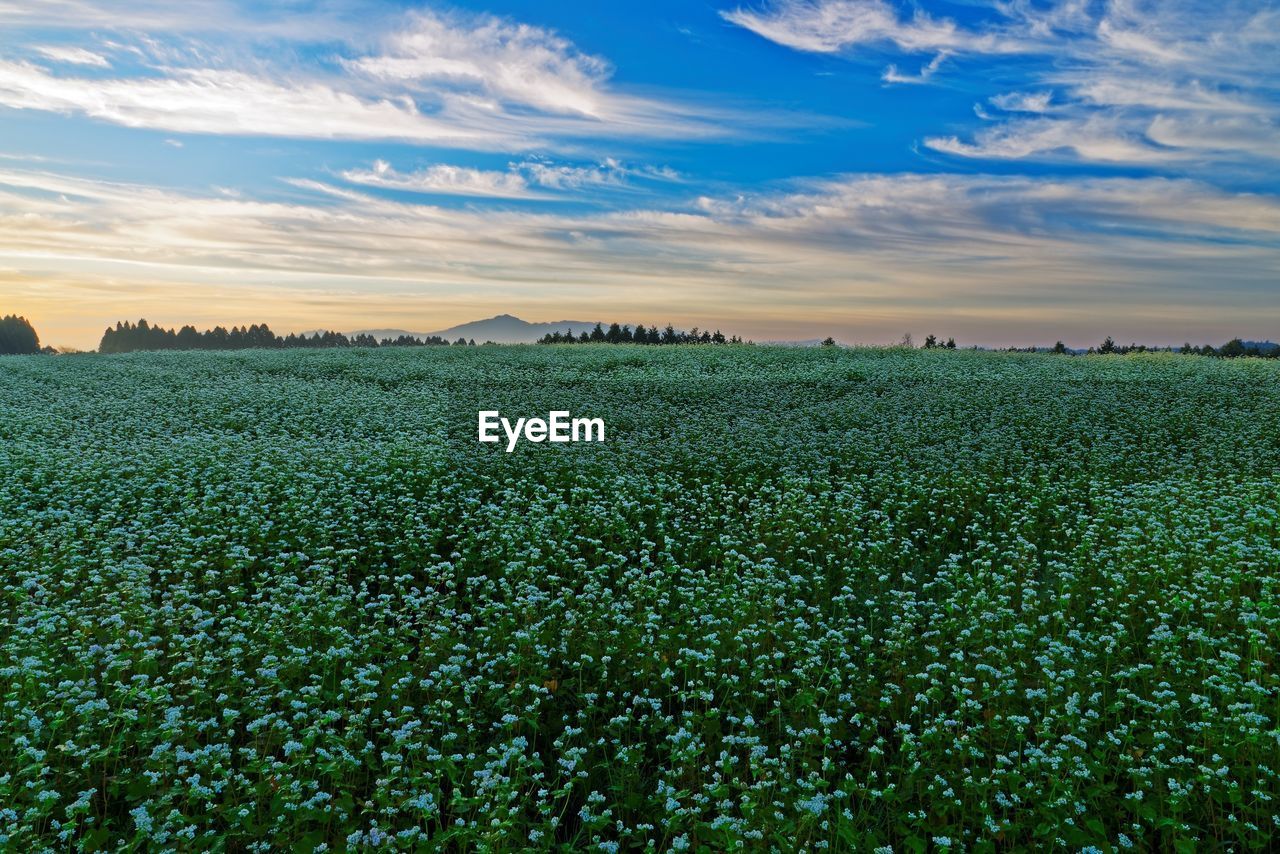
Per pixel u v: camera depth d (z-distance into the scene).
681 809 6.79
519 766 7.38
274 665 8.92
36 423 22.70
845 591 11.67
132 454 19.23
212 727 8.09
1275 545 13.15
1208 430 21.50
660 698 9.04
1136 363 36.94
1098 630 10.53
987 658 9.65
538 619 10.62
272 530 13.84
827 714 8.57
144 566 11.63
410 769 7.33
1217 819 6.87
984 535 14.63
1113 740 7.57
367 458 18.81
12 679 8.37
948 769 7.51
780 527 14.80
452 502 15.75
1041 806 6.78
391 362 40.03
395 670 9.10
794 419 25.38
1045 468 18.45
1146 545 12.80
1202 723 7.69
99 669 9.11
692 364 38.84
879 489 16.95
